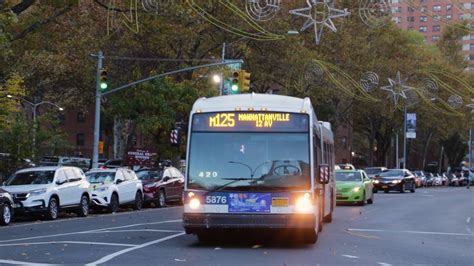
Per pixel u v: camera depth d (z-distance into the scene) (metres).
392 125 119.56
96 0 47.31
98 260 19.00
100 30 60.56
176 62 63.94
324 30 74.81
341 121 102.31
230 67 65.50
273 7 48.06
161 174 50.31
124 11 46.22
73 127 127.50
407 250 22.67
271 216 21.67
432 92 98.00
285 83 75.88
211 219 21.81
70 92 80.31
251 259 19.55
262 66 73.50
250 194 21.80
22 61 60.31
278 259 19.62
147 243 23.66
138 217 38.00
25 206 34.50
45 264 18.19
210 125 22.66
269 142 22.36
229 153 22.30
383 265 18.77
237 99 23.12
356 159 163.62
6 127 43.66
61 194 36.62
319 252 21.47
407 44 100.44
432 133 132.00
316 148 24.47
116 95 58.91
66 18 56.50
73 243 23.56
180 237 25.84
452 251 22.84
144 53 63.50
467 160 195.25
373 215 39.84
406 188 79.19
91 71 67.25
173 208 48.50
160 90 57.47
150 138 70.25
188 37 59.00
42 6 46.66
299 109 22.72
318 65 73.12
